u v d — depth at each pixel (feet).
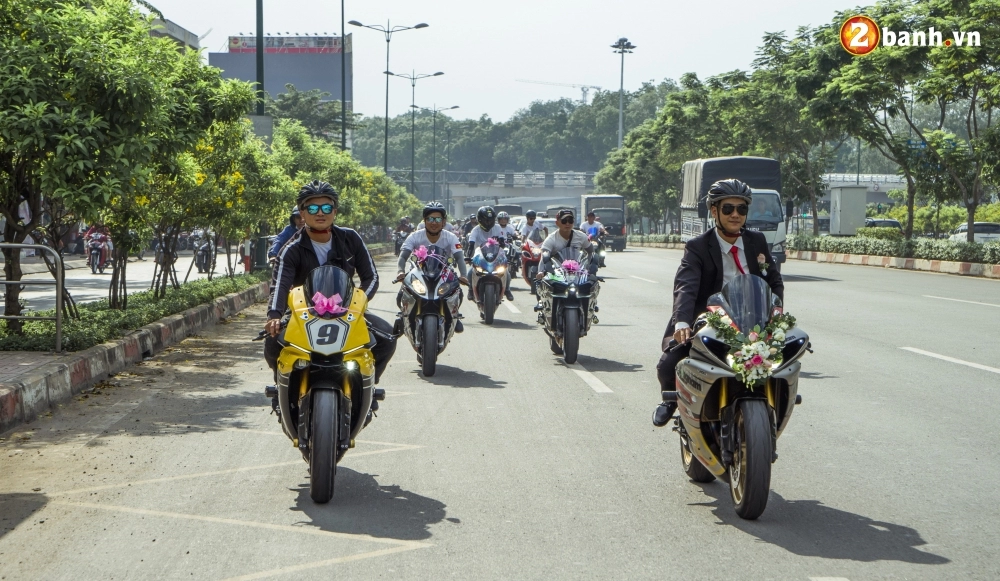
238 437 25.50
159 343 42.27
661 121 203.41
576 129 594.24
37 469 22.16
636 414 28.84
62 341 34.32
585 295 39.17
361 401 19.88
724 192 18.98
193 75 43.42
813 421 27.25
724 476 19.02
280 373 19.49
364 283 21.49
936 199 107.86
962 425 26.53
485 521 18.29
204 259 101.71
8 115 31.68
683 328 18.52
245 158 60.59
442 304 36.40
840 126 105.60
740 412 17.99
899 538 17.19
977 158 93.91
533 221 68.18
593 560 16.11
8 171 36.42
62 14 34.83
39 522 18.20
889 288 75.66
